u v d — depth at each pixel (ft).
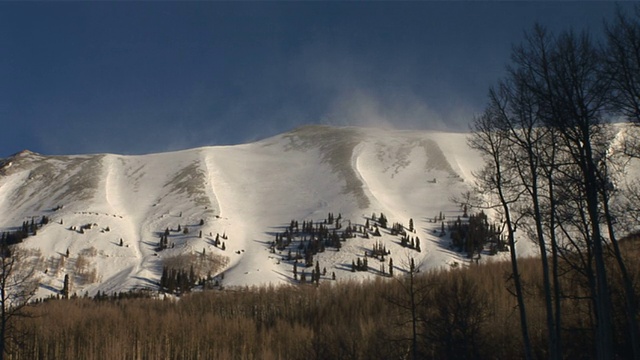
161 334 257.34
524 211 103.55
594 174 89.61
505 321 166.61
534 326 162.61
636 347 87.35
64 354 248.11
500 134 93.81
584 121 84.84
